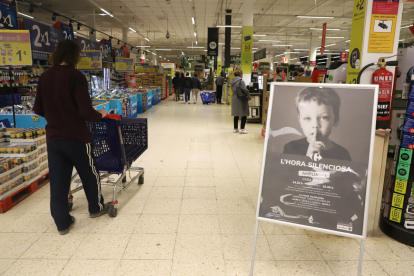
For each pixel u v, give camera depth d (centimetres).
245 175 371
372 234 228
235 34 2289
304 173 172
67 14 1503
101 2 1298
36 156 302
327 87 171
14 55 340
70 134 212
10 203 266
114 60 1031
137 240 218
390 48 233
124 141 306
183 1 1266
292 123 175
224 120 843
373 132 163
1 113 419
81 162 225
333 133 169
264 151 179
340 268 189
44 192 304
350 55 258
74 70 210
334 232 167
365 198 163
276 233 232
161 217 256
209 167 402
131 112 809
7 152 275
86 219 250
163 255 199
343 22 1733
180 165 411
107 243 213
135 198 296
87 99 210
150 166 405
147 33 2198
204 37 2417
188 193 311
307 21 1731
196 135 624
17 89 779
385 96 211
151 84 1522
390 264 193
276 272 184
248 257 199
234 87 623
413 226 217
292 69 898
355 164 165
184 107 1183
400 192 219
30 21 533
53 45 617
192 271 183
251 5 1080
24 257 195
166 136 610
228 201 292
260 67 1366
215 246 211
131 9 1420
